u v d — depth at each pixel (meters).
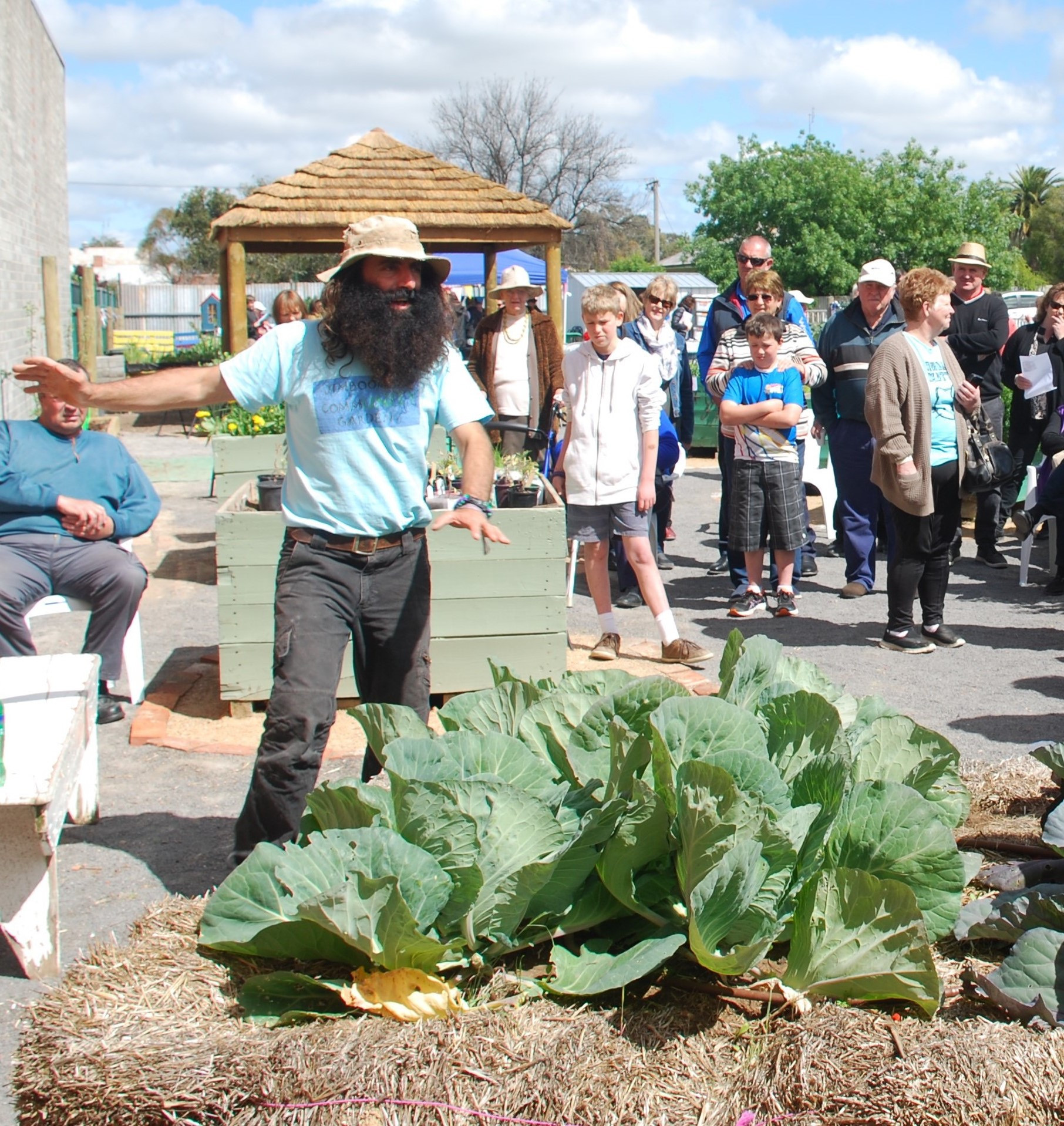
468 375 3.58
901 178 43.03
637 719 3.00
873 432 6.29
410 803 2.60
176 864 3.94
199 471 13.62
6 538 5.25
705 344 8.20
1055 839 2.98
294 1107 2.26
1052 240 77.19
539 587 5.50
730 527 7.42
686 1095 2.30
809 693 2.84
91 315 17.64
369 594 3.41
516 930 2.70
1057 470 7.84
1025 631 7.16
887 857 2.74
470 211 11.79
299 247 13.29
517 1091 2.28
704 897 2.45
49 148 18.06
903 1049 2.35
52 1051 2.38
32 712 3.73
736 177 43.75
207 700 5.70
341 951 2.65
